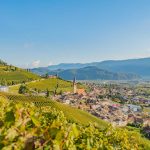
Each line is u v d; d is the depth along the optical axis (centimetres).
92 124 1121
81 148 784
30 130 545
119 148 1138
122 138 1161
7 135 511
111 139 1145
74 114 16325
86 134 919
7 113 572
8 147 493
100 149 900
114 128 1194
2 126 557
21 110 595
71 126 645
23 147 506
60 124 618
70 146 608
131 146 1170
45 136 552
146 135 16950
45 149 529
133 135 1252
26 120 570
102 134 1070
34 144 517
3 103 917
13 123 558
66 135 594
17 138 511
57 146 544
